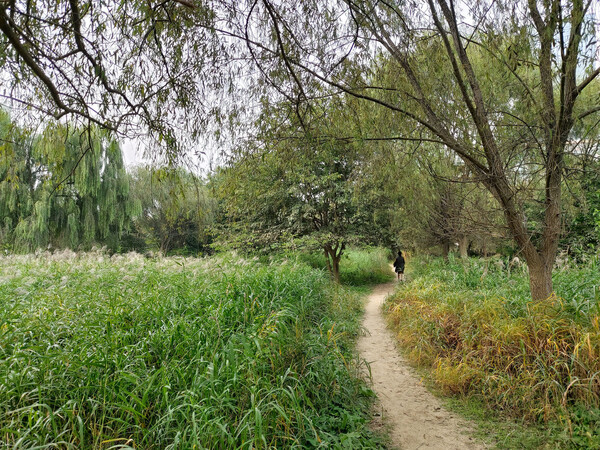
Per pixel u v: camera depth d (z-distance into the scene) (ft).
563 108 14.08
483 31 13.98
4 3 6.77
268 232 49.08
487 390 12.25
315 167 42.29
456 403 12.28
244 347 11.00
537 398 11.03
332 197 45.01
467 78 16.10
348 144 15.78
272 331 12.52
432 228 32.24
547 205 16.31
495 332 13.85
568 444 9.26
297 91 13.17
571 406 10.41
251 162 15.83
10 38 6.53
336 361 13.15
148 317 13.82
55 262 30.32
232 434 8.44
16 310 14.06
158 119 11.41
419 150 18.69
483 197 20.10
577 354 10.79
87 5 9.39
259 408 9.07
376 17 12.53
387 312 26.73
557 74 14.76
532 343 12.53
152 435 8.38
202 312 14.73
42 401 8.77
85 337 11.32
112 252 60.95
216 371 9.84
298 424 9.15
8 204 46.47
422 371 15.38
